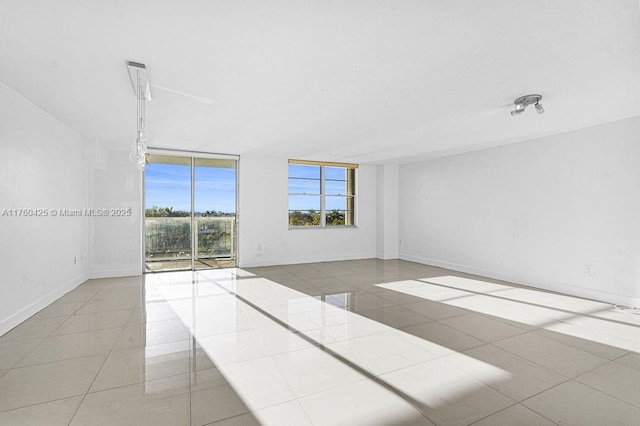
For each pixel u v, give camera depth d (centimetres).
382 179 816
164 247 647
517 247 545
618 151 420
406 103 358
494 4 187
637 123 402
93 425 184
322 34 219
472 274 621
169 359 266
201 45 233
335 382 232
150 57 251
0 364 256
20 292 347
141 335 316
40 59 255
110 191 585
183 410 198
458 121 427
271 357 270
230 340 305
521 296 461
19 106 339
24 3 183
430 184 729
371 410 200
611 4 186
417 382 232
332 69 274
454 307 411
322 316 374
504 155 568
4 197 316
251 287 514
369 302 432
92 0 181
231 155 678
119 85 310
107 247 583
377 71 277
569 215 472
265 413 196
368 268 685
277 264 723
